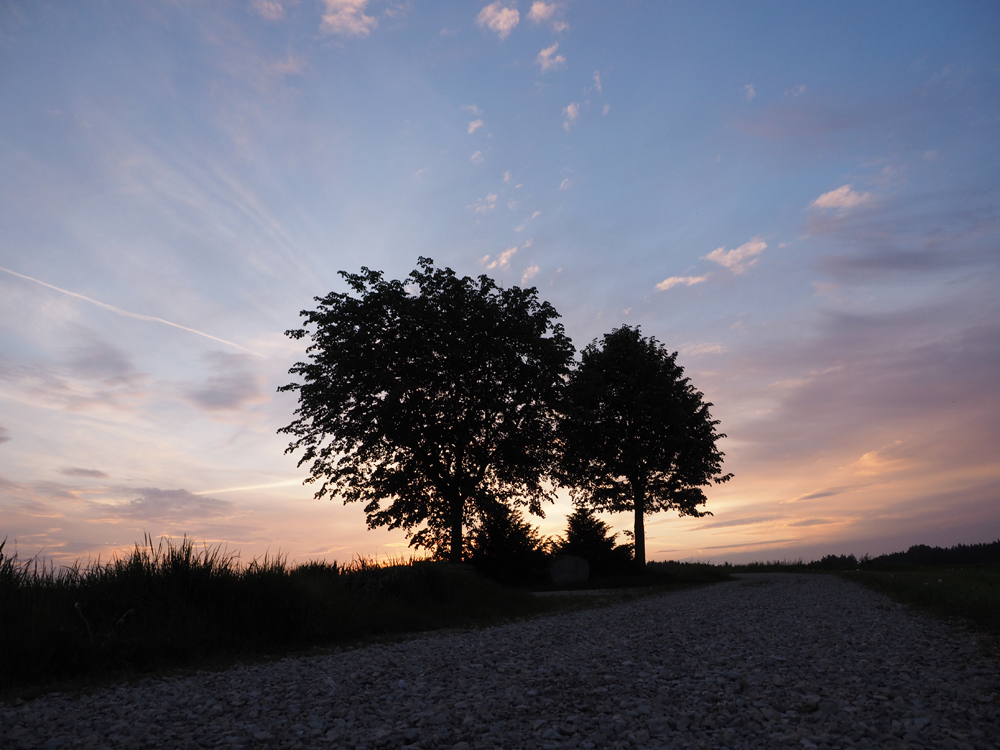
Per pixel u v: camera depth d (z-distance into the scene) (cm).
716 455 3700
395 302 3048
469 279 3231
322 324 3067
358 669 732
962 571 2822
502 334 3167
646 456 3588
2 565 821
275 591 1012
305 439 3041
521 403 3133
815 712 475
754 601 1609
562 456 3378
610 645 885
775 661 692
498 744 411
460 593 1572
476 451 3036
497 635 1093
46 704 573
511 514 3131
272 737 432
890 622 1041
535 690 575
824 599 1591
